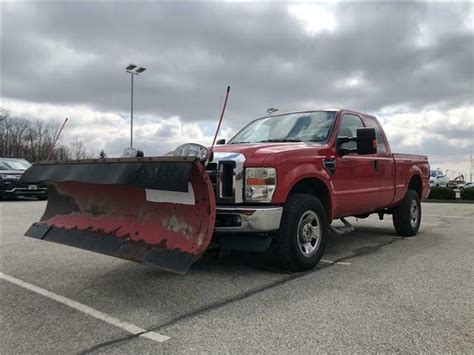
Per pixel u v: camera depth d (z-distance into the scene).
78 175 4.34
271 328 3.15
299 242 4.71
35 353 2.81
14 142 55.25
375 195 6.16
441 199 21.11
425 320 3.28
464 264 5.17
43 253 6.01
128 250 3.99
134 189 4.18
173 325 3.25
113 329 3.19
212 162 4.42
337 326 3.17
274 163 4.41
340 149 5.41
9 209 12.41
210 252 4.83
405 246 6.45
